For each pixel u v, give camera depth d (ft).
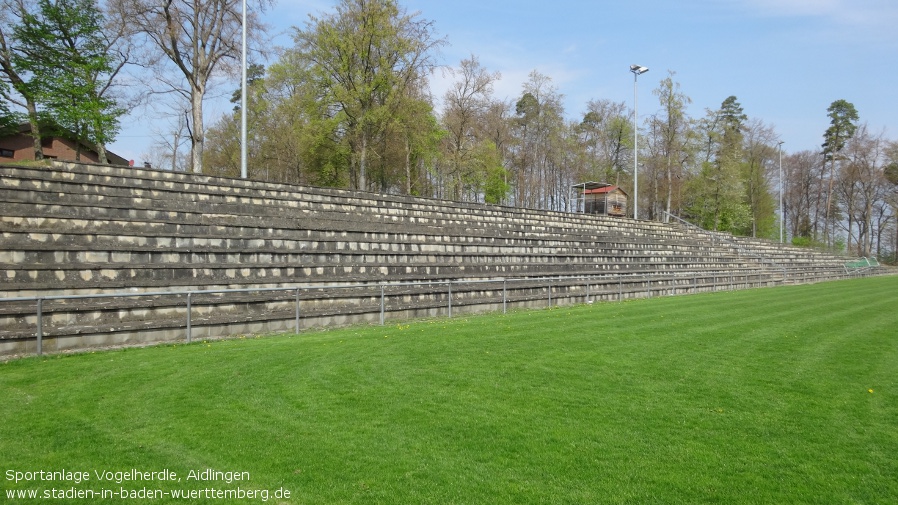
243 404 26.12
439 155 165.07
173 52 107.55
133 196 58.59
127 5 101.71
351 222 73.92
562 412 25.49
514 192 213.05
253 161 183.01
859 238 291.58
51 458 19.67
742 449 21.34
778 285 124.36
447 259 80.64
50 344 41.09
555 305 79.15
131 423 23.35
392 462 19.86
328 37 132.87
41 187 53.98
